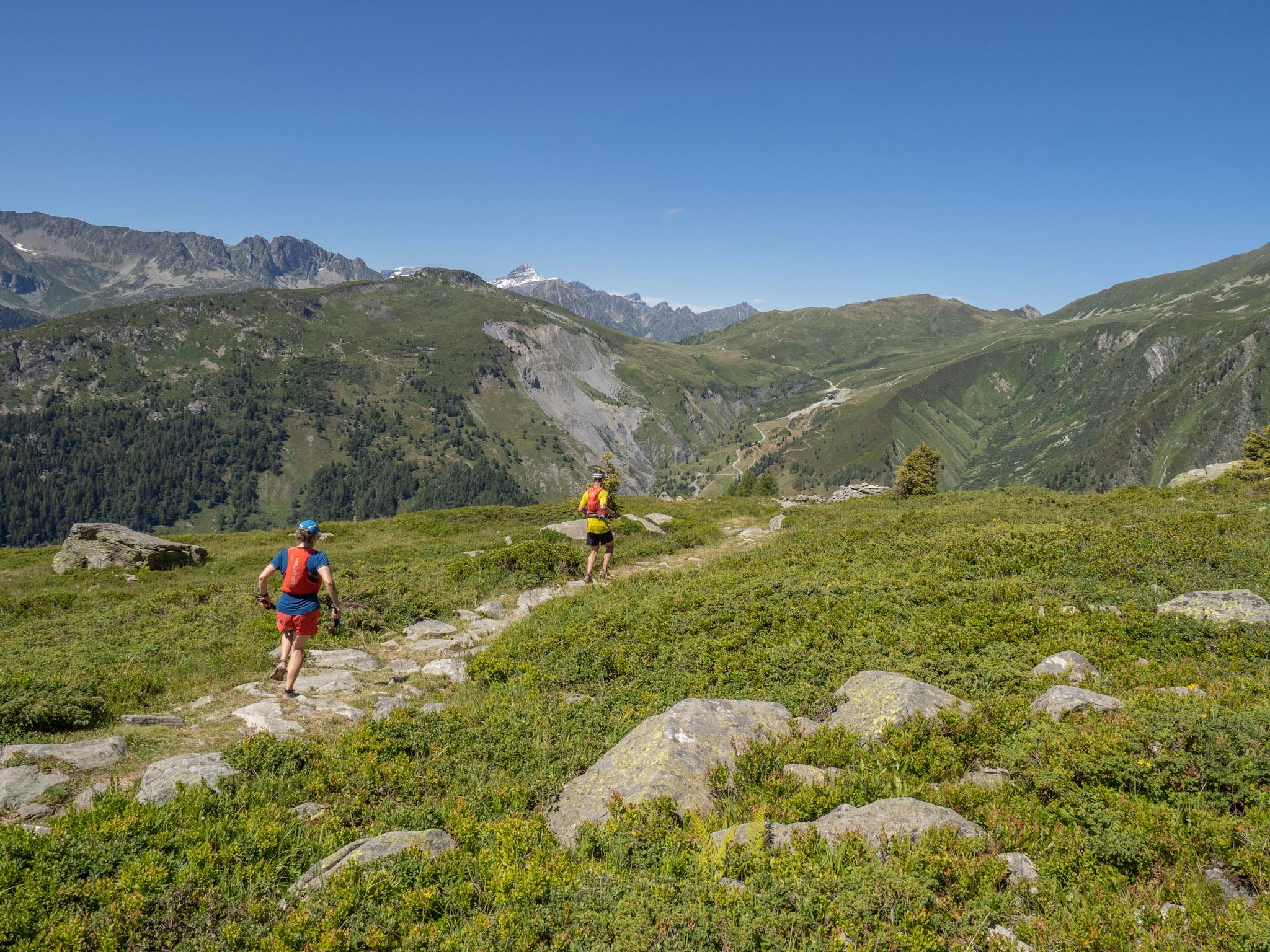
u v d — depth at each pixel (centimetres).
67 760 805
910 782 728
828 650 1191
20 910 500
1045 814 634
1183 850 550
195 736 949
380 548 3244
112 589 2677
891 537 2120
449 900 555
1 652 1574
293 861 622
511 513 4544
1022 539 1748
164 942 498
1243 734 659
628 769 769
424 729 966
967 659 1084
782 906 517
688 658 1233
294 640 1159
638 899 521
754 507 4847
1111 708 800
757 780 759
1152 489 3034
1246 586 1339
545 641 1394
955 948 468
